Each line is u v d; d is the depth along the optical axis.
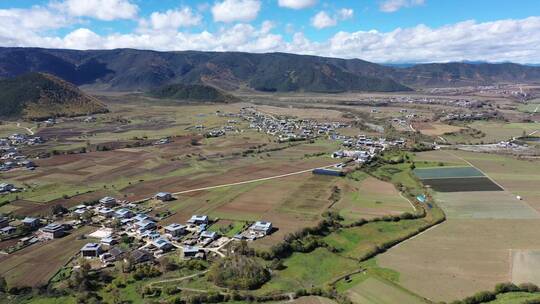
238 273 113.75
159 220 159.50
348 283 112.38
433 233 146.12
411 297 104.25
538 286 107.81
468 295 104.38
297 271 119.75
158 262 124.62
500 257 125.25
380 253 131.50
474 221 156.12
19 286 111.88
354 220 156.38
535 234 142.00
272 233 144.38
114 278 116.44
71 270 120.94
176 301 103.19
